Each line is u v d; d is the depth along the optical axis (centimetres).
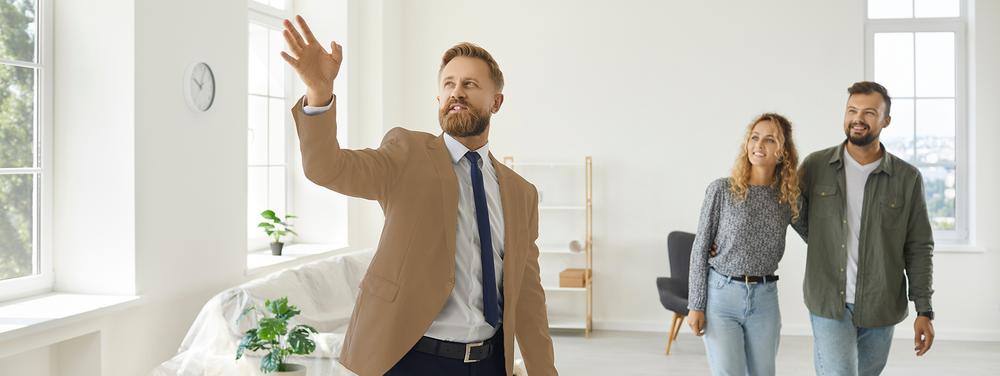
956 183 661
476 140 187
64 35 367
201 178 420
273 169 591
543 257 693
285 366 335
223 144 440
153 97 378
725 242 313
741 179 311
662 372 536
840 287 315
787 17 663
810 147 661
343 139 620
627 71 683
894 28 668
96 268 369
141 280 371
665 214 679
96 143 367
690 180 676
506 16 698
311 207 617
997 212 640
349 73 623
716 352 314
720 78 671
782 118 312
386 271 171
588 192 687
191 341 363
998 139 641
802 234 339
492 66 183
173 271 396
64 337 325
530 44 695
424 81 709
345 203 612
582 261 688
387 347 168
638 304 682
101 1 364
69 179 369
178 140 399
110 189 367
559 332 672
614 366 554
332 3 616
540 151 693
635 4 681
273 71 591
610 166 685
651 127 680
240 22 455
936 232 664
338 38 616
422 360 178
